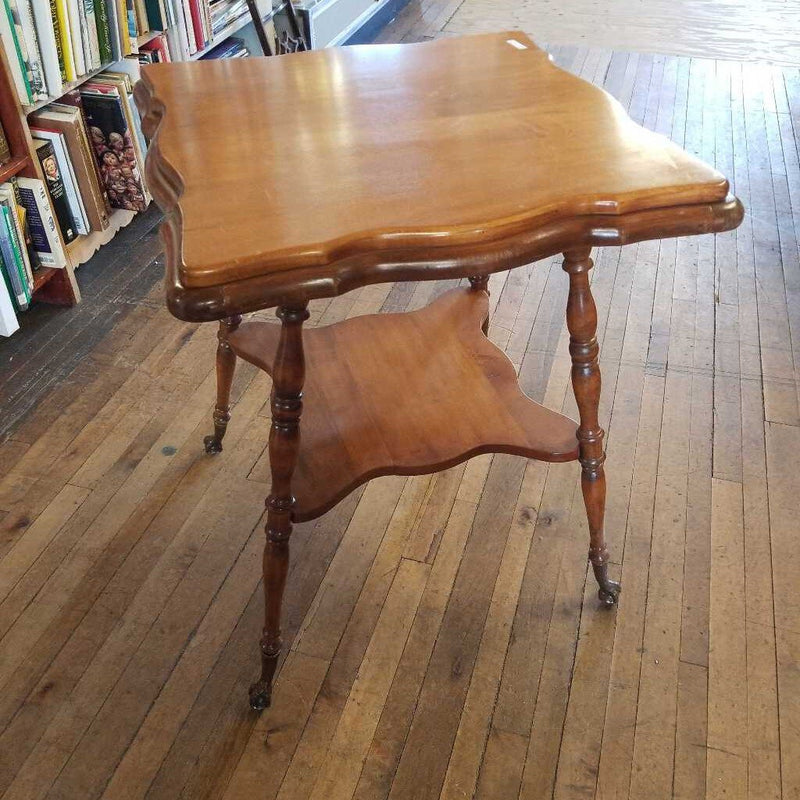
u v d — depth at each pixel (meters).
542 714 1.58
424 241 1.11
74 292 2.64
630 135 1.32
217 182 1.22
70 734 1.55
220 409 2.03
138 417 2.24
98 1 2.54
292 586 1.81
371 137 1.34
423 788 1.47
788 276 2.80
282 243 1.07
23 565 1.85
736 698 1.59
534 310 2.65
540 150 1.29
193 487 2.04
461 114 1.42
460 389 1.69
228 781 1.48
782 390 2.32
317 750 1.53
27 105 2.36
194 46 3.04
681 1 5.27
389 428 1.60
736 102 3.94
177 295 1.04
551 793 1.46
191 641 1.70
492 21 5.00
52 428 2.20
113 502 1.99
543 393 2.31
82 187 2.67
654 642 1.69
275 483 1.39
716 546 1.88
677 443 2.14
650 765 1.50
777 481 2.04
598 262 2.86
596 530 1.65
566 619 1.74
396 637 1.71
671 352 2.46
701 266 2.85
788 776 1.48
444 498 2.00
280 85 1.55
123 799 1.46
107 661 1.67
